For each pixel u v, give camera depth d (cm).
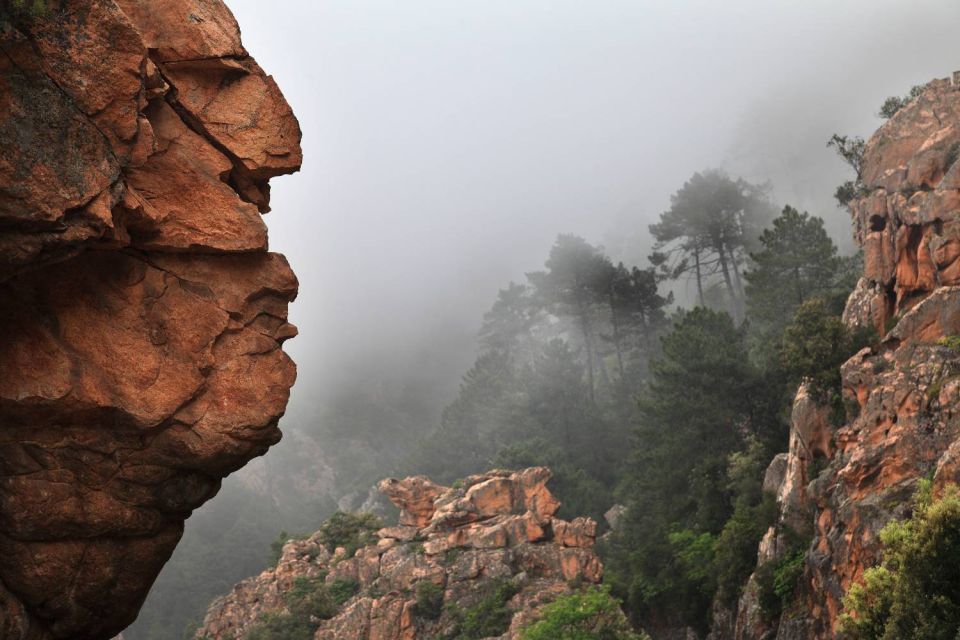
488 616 6619
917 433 4116
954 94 5856
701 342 7862
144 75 1251
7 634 1270
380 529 9250
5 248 1116
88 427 1291
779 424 7331
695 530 6869
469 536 7512
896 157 5922
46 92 1141
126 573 1398
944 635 2648
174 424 1348
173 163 1345
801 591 4694
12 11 1109
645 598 6844
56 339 1250
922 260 5072
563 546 7262
